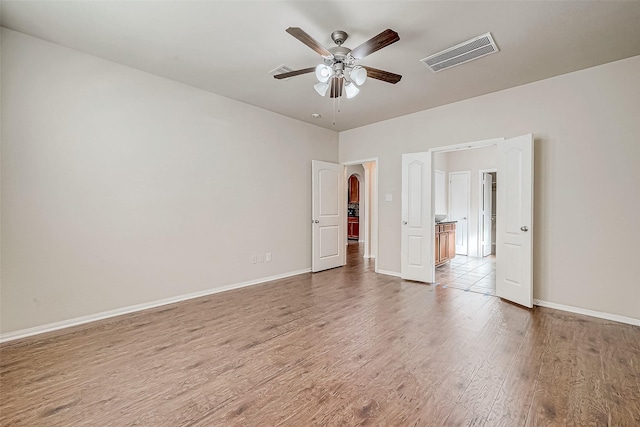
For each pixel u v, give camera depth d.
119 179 3.08
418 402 1.71
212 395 1.79
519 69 3.10
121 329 2.73
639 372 2.00
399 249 4.79
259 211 4.39
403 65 3.01
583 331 2.67
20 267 2.55
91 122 2.89
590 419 1.56
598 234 3.03
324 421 1.56
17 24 2.40
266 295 3.79
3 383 1.91
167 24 2.38
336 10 2.20
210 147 3.81
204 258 3.77
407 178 4.58
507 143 3.54
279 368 2.08
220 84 3.56
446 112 4.18
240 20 2.33
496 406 1.67
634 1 2.06
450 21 2.32
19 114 2.53
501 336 2.57
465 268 5.52
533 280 3.43
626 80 2.87
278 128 4.63
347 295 3.78
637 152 2.83
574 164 3.16
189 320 2.95
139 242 3.22
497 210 3.71
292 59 2.96
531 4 2.11
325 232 5.32
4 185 2.47
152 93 3.29
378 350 2.33
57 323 2.73
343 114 4.65
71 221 2.79
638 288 2.82
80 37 2.58
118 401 1.73
